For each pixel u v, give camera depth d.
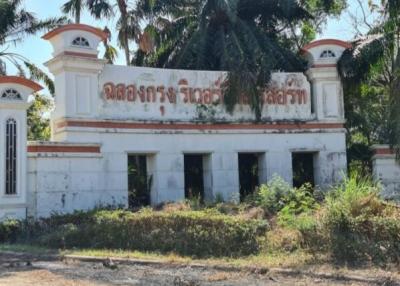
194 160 20.89
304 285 9.76
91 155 17.59
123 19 25.94
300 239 12.53
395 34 19.81
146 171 20.36
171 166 18.77
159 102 18.92
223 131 19.42
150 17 24.69
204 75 19.52
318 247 12.16
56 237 14.65
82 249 13.96
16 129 16.53
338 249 11.70
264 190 15.92
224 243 13.01
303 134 20.14
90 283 9.91
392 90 19.81
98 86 18.09
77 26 17.84
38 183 16.72
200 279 10.43
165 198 18.59
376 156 20.41
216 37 21.52
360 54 19.81
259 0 22.83
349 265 11.20
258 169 20.52
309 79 20.50
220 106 19.56
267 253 12.59
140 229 14.03
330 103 20.38
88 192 17.48
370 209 12.57
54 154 17.03
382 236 11.70
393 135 19.78
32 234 15.60
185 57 21.34
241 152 19.64
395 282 9.77
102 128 17.94
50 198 16.88
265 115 19.95
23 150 16.58
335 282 9.98
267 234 13.18
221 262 11.94
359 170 20.94
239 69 19.50
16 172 16.45
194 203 16.27
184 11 24.23
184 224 13.69
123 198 18.03
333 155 20.25
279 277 10.51
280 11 23.36
